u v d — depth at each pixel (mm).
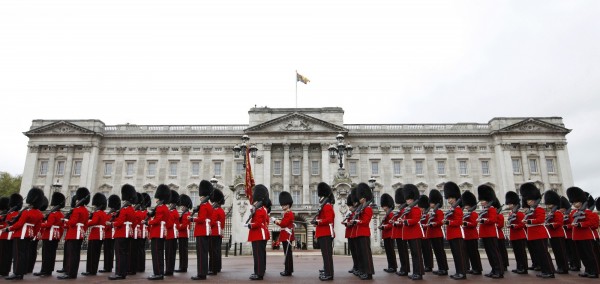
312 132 75250
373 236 37062
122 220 15664
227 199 74000
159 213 15695
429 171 76062
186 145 77438
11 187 93500
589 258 15555
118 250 15516
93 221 17078
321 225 15195
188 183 75562
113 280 15148
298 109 77688
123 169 76375
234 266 22312
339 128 74688
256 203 15758
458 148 77500
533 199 16125
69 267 15711
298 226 61562
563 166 74938
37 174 74875
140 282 14555
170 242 16844
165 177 76000
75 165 75688
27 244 15953
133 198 16484
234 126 79188
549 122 77375
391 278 15375
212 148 77250
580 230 15883
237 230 36781
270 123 75625
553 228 17203
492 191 17047
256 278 14977
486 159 76875
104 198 17859
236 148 35656
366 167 76312
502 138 75938
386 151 76938
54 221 17125
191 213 18438
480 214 16219
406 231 15289
